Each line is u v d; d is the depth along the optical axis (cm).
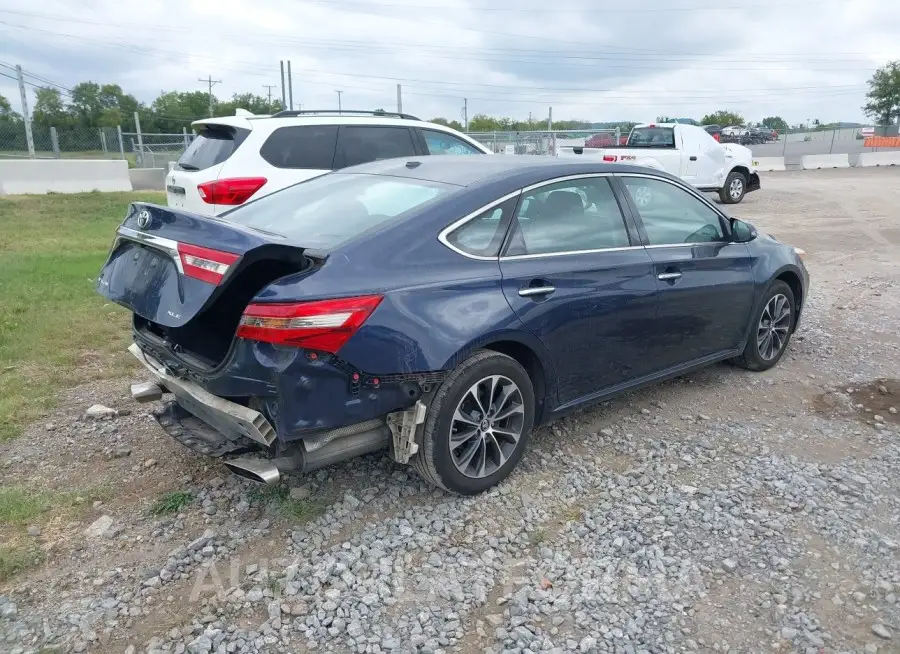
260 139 760
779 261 547
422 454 356
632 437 453
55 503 370
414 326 330
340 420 324
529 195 395
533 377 402
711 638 282
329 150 795
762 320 552
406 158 470
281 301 306
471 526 354
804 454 433
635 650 275
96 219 1427
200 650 273
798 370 575
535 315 377
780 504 375
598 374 427
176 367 354
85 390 520
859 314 749
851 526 355
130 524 355
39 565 322
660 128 1678
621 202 441
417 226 353
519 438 388
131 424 465
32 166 1717
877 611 297
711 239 502
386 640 279
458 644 279
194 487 388
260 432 318
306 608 297
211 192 733
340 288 317
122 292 358
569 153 2302
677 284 457
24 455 421
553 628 287
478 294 357
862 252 1119
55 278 844
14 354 578
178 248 328
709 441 448
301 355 308
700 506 372
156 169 2014
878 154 3281
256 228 391
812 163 3142
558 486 393
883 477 404
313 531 348
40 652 272
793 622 290
